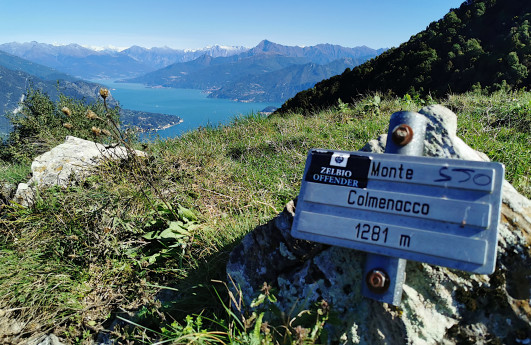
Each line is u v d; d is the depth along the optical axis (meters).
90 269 3.76
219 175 5.63
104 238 3.98
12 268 3.90
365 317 2.24
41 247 4.18
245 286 2.82
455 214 1.85
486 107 7.22
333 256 2.44
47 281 3.73
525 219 2.19
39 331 3.34
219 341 2.45
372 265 2.04
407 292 2.13
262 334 2.32
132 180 5.01
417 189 1.96
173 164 5.78
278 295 2.59
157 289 3.56
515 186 3.69
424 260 1.88
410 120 2.12
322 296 2.40
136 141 7.44
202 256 3.69
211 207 4.70
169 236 3.89
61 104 16.67
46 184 5.60
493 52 47.88
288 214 2.73
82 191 4.98
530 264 2.08
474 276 2.12
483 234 1.79
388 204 2.00
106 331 3.19
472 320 2.09
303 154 6.30
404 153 2.11
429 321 2.10
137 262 3.82
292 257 2.65
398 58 45.34
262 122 9.70
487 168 1.83
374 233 2.00
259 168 6.11
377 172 2.05
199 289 3.33
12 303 3.59
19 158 10.14
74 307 3.48
